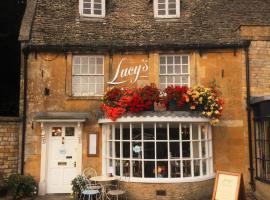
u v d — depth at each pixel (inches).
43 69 475.2
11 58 666.2
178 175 422.3
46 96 471.8
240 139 463.8
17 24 674.2
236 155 461.4
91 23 513.0
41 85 473.1
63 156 466.3
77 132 468.4
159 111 421.1
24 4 684.7
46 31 490.6
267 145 427.5
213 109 429.7
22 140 458.0
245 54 476.7
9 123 460.8
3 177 451.2
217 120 434.0
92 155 463.2
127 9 538.0
